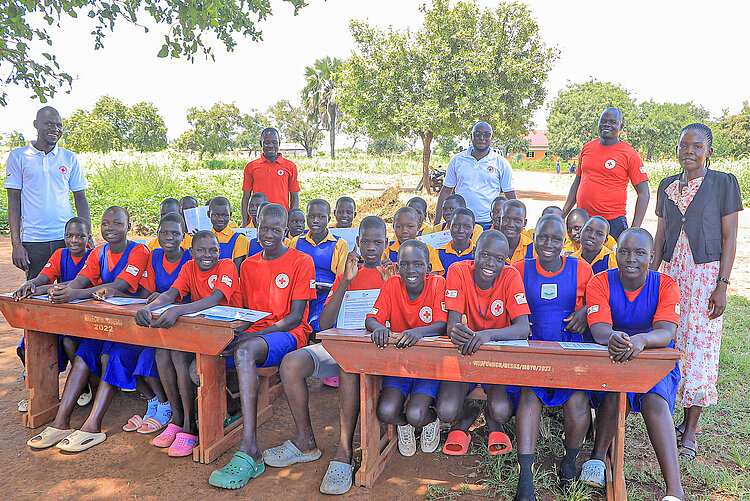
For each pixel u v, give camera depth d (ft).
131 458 11.02
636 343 8.59
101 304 11.55
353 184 80.89
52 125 14.84
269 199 21.72
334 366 11.29
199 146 166.20
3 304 12.28
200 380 10.66
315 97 166.50
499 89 60.54
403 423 10.78
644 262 9.55
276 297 12.10
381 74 61.93
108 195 52.60
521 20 61.87
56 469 10.55
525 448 9.27
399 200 52.75
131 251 13.16
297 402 10.68
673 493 8.56
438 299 10.78
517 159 232.12
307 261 12.23
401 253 10.44
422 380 10.46
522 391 9.60
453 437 10.79
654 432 8.98
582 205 16.66
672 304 9.59
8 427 12.25
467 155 19.27
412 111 60.39
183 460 10.96
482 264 10.09
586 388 8.80
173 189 58.03
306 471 10.66
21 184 14.94
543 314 10.86
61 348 13.34
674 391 9.62
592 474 9.56
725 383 14.43
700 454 11.05
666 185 12.28
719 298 11.12
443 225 16.78
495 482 10.07
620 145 15.92
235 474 9.99
